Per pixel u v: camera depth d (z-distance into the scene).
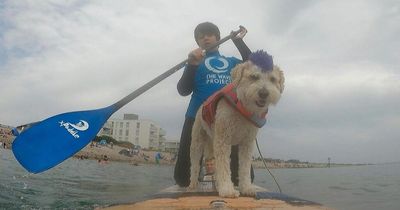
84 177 3.64
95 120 1.32
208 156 1.20
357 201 2.40
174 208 0.76
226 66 1.30
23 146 1.14
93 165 6.89
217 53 1.36
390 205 2.22
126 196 2.24
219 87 1.25
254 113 0.94
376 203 2.31
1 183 2.39
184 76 1.23
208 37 1.35
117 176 4.37
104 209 0.82
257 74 0.95
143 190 2.75
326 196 2.72
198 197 0.89
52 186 2.50
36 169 1.12
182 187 1.26
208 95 1.25
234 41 1.34
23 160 1.12
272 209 0.75
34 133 1.19
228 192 0.89
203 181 1.26
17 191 2.08
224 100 0.97
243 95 0.95
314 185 3.79
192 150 1.16
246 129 0.96
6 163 4.18
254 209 0.74
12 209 1.58
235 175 1.22
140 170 7.04
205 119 1.06
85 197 2.10
